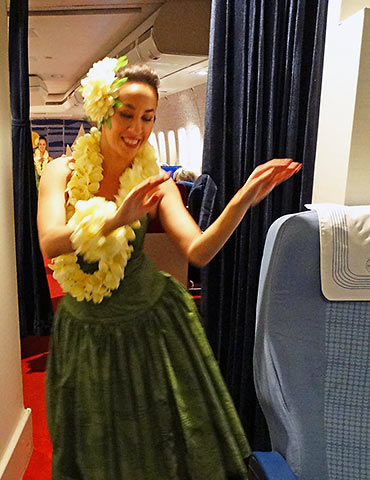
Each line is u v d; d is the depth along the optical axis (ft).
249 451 3.89
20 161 8.23
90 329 3.55
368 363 2.86
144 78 3.36
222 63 5.05
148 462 3.54
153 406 3.58
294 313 2.85
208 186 5.29
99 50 15.64
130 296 3.61
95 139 3.67
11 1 7.36
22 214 8.54
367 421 2.87
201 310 5.67
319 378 2.88
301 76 4.88
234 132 5.21
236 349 5.45
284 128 5.05
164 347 3.65
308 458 2.85
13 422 5.27
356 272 2.81
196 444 3.58
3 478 4.68
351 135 3.67
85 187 3.50
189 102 19.79
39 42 14.38
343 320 2.86
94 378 3.48
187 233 3.68
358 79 3.54
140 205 3.03
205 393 3.75
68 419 3.62
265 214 5.09
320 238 2.80
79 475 3.66
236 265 5.41
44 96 28.09
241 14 4.91
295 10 4.72
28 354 8.72
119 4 10.80
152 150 3.93
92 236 3.14
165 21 11.16
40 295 9.03
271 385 2.89
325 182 4.22
